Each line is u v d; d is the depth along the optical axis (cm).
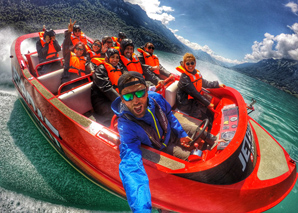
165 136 201
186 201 204
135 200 107
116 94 325
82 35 587
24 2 2864
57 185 295
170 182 196
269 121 625
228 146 213
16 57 412
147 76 428
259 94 1209
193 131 244
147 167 196
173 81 380
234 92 327
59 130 283
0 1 2564
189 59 305
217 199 198
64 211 260
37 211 254
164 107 200
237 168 206
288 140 517
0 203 255
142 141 184
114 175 243
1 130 375
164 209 218
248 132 251
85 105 339
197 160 210
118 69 343
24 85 363
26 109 413
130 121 166
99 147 234
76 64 398
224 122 271
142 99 151
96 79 323
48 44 484
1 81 537
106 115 340
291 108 1023
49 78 402
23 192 274
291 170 245
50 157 341
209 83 363
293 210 284
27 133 383
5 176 292
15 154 334
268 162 246
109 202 282
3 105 446
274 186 216
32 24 2516
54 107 277
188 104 342
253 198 204
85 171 286
